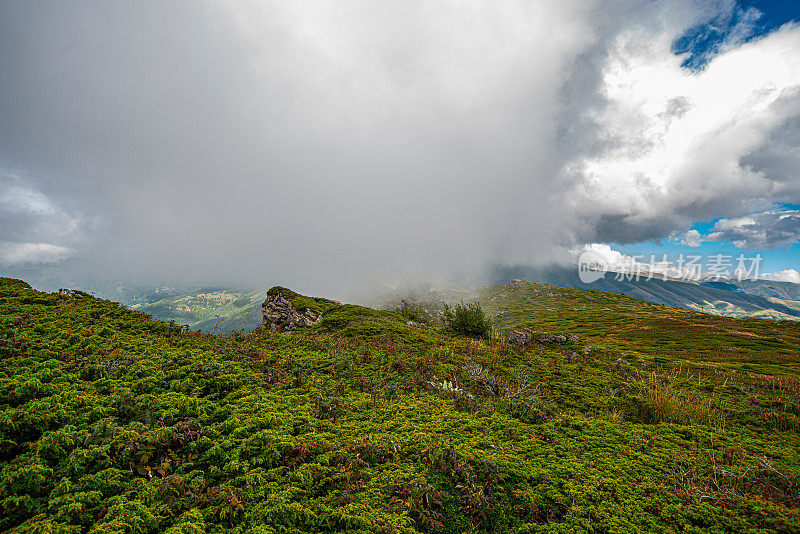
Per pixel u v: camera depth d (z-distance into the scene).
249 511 5.04
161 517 4.73
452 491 6.29
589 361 22.47
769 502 6.25
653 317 93.44
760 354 43.78
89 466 5.54
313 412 8.74
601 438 9.05
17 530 4.20
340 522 5.11
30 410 6.06
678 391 14.91
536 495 6.22
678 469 7.54
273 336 18.03
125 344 11.26
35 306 13.40
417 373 13.98
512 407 10.98
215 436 6.80
